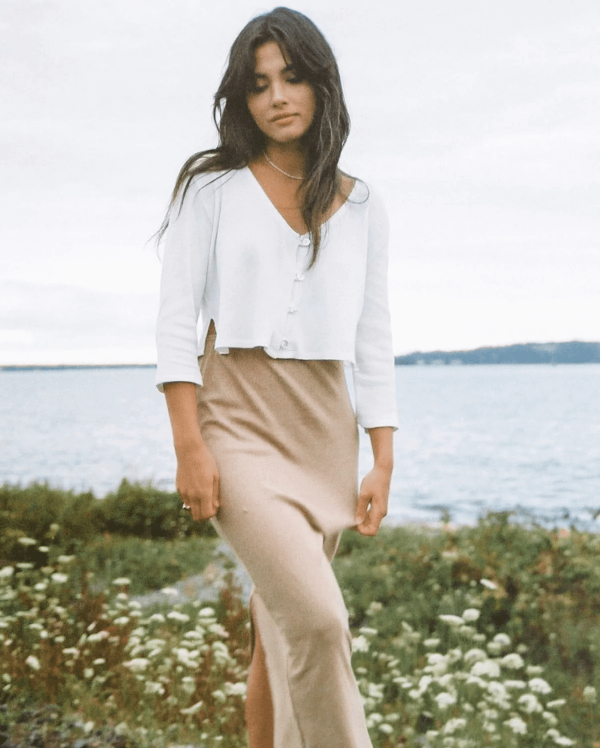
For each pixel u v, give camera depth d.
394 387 2.39
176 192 2.17
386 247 2.36
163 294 2.12
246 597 7.52
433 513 33.50
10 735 3.81
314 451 2.15
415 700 4.66
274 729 2.24
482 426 107.94
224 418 2.11
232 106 2.17
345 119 2.18
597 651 5.39
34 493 12.49
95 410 160.75
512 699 4.67
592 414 129.00
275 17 2.13
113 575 9.14
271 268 2.10
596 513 8.03
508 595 6.46
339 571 7.89
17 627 5.44
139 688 4.51
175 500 14.30
